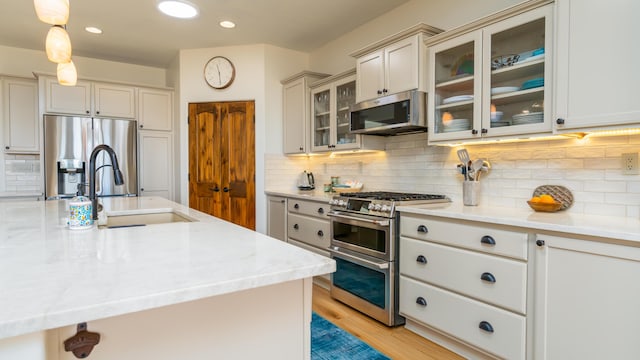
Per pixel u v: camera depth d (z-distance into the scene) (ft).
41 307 2.17
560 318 5.33
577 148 6.82
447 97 8.49
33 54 14.51
